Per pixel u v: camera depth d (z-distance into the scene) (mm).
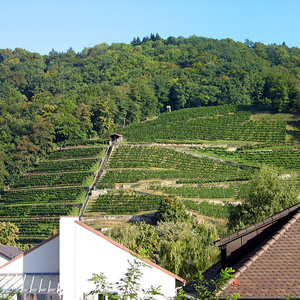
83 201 152375
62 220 37062
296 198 65438
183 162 174500
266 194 65750
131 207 137375
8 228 115125
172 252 47062
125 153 183000
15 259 39625
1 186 176125
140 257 36125
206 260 46062
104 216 136625
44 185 170500
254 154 180500
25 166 193000
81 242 37000
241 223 61031
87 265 36844
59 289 36688
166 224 84750
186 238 54906
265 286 23984
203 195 143125
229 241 27047
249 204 66938
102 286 28938
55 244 39781
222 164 173250
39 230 136750
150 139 198625
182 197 143500
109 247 37125
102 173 169000
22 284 38406
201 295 24656
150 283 37156
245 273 24734
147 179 160125
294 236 25766
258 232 27203
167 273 37469
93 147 192750
